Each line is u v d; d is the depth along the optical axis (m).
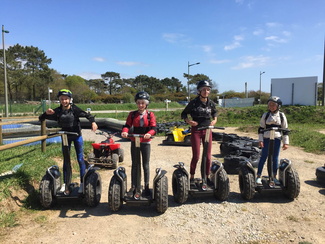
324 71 22.89
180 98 72.19
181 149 9.67
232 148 7.70
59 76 63.88
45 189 4.16
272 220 3.97
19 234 3.56
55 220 3.98
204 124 4.58
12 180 4.61
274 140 4.75
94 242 3.39
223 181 4.50
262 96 57.59
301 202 4.62
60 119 4.44
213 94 65.81
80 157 4.62
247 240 3.43
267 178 4.90
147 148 4.22
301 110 19.73
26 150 7.63
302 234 3.54
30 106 30.73
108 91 92.06
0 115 25.56
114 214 4.19
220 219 4.01
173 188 4.74
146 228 3.75
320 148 9.16
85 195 4.27
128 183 5.75
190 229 3.72
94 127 4.50
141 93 4.24
